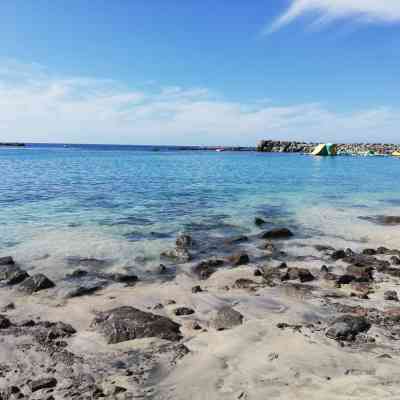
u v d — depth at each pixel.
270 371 4.91
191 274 10.34
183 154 124.25
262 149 166.62
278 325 6.59
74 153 111.50
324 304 7.94
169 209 19.89
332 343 5.87
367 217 18.75
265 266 10.98
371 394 4.14
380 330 6.50
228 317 6.94
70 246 12.50
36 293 8.69
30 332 6.54
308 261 11.68
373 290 8.98
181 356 5.54
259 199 24.22
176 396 4.43
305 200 24.22
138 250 12.38
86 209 19.17
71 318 7.24
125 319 6.66
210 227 16.02
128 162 67.88
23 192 24.78
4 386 4.77
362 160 88.19
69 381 4.89
